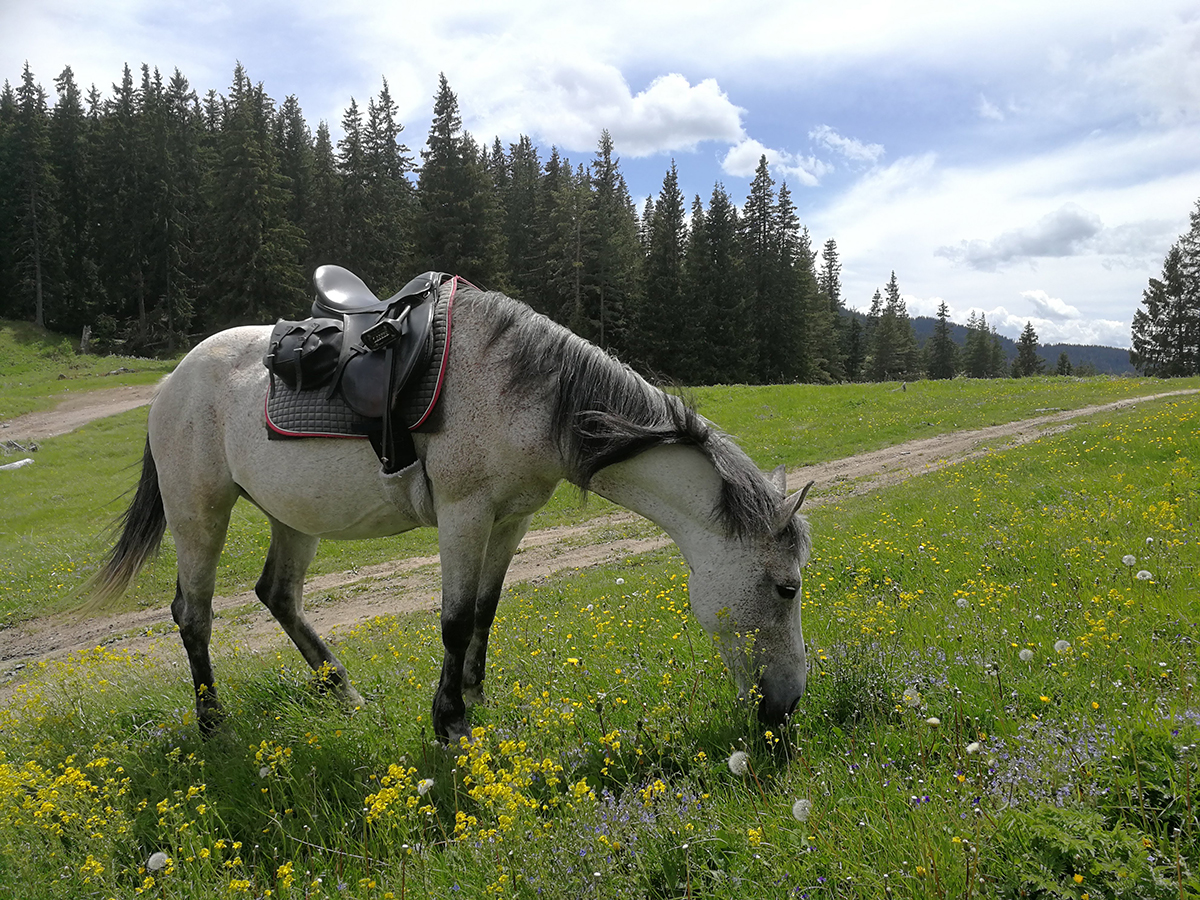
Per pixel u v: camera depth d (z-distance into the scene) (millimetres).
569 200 56562
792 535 3941
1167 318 69688
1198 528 6340
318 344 4484
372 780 3758
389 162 70188
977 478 13633
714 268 60969
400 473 4371
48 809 3219
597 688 4316
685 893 2465
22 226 55844
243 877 3008
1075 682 3525
